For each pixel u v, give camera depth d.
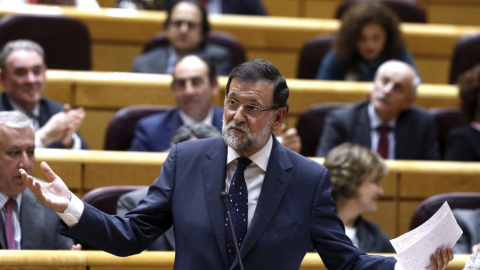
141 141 7.21
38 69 7.23
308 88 8.41
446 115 8.27
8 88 7.23
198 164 4.04
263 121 3.88
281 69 10.07
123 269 4.62
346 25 8.88
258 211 3.91
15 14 8.62
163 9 10.40
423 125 7.75
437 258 3.89
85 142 7.55
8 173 5.21
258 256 3.86
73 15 9.48
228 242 3.88
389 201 6.97
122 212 5.41
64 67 8.75
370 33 8.79
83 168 6.41
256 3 10.79
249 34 9.97
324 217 4.00
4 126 5.20
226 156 4.04
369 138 7.61
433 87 8.77
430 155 7.74
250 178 4.01
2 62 7.20
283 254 3.90
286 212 3.95
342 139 7.61
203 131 5.74
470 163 7.10
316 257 4.74
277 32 10.00
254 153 4.01
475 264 4.20
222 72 8.71
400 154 7.64
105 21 9.61
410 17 10.65
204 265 3.85
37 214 5.40
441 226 3.86
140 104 8.20
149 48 9.14
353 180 5.84
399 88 7.59
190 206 3.94
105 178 6.44
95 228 3.76
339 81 8.93
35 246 5.32
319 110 7.96
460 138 7.77
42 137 6.70
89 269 4.59
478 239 5.82
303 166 4.07
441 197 6.19
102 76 8.16
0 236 5.24
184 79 7.22
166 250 5.35
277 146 4.08
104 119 8.16
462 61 9.42
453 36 10.23
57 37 8.70
